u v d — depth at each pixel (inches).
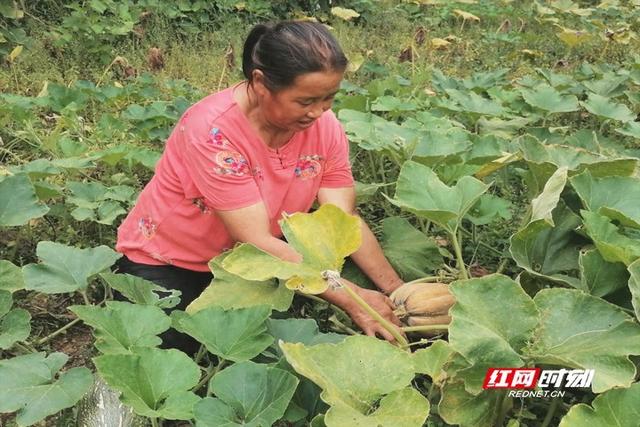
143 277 105.8
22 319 90.6
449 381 79.3
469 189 99.3
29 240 130.3
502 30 301.0
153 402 76.2
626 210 98.5
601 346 76.5
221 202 95.9
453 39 277.3
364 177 153.9
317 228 81.5
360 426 66.7
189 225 103.0
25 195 110.2
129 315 85.4
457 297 78.3
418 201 98.8
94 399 86.9
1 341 88.2
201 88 214.8
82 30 231.8
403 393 71.6
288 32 85.7
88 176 150.9
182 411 73.5
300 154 102.0
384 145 127.6
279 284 96.0
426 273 114.8
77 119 173.5
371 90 184.2
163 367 77.9
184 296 107.3
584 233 99.4
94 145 164.7
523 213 136.0
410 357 75.8
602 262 88.1
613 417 70.3
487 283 79.4
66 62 225.3
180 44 246.2
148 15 255.0
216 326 85.8
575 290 81.9
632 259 83.7
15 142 164.7
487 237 128.6
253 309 86.9
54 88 180.5
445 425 85.0
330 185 108.7
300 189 104.3
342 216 80.9
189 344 102.9
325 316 111.9
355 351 75.8
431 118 157.2
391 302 99.0
